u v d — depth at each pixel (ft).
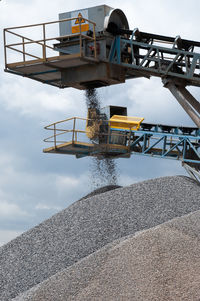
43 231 60.59
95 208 60.80
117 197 61.82
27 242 59.88
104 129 80.53
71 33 78.23
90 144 79.61
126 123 80.18
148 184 63.62
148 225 55.88
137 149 80.48
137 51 78.59
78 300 42.42
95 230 56.80
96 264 45.55
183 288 41.50
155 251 44.98
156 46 74.64
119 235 55.06
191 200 59.77
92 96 81.15
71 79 78.33
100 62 76.28
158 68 75.15
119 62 76.48
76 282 44.34
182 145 77.61
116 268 44.21
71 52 77.46
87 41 76.54
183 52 72.84
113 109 82.74
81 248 54.75
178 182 63.62
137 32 75.41
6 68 77.92
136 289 41.78
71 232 58.08
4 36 77.56
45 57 75.56
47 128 79.51
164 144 76.89
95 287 43.11
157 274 42.73
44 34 75.77
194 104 76.89
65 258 54.29
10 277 54.49
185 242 46.44
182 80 76.79
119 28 77.46
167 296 40.93
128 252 45.42
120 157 81.46
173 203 59.26
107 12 76.74
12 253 58.80
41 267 54.29
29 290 47.60
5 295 51.90
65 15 78.79
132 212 58.29
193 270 43.16
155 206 58.85
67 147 78.74
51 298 43.68
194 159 76.13
